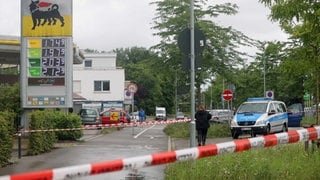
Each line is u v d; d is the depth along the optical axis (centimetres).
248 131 2912
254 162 1216
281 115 3148
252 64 6034
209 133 3064
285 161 1268
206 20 3384
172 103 11200
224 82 3675
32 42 2650
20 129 2080
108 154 1952
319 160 1241
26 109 2714
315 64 1329
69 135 2609
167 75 3462
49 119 2130
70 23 2644
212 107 10050
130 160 621
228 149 796
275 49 1864
